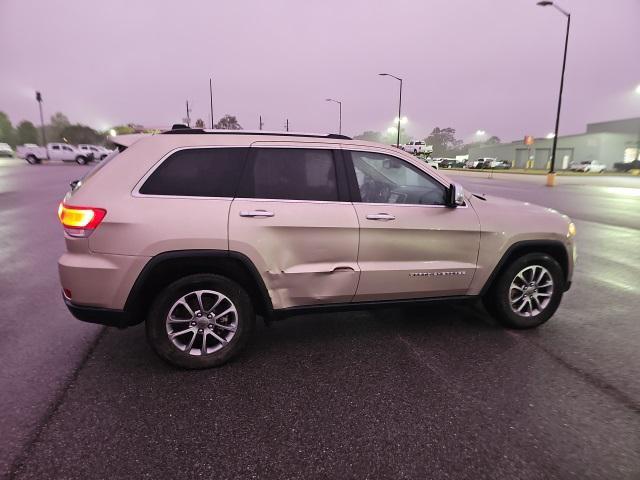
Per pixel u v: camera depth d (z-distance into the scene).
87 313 3.18
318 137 3.66
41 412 2.82
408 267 3.71
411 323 4.42
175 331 3.38
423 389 3.16
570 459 2.45
